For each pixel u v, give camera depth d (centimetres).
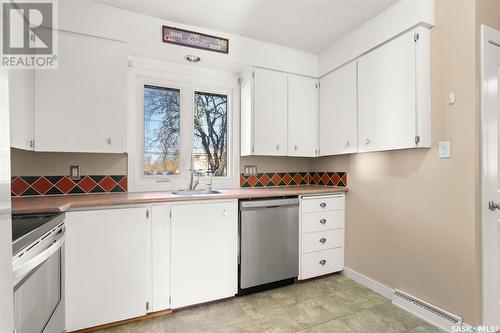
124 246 176
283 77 270
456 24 171
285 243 232
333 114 265
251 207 217
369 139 223
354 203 256
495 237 167
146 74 245
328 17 217
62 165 213
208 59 236
